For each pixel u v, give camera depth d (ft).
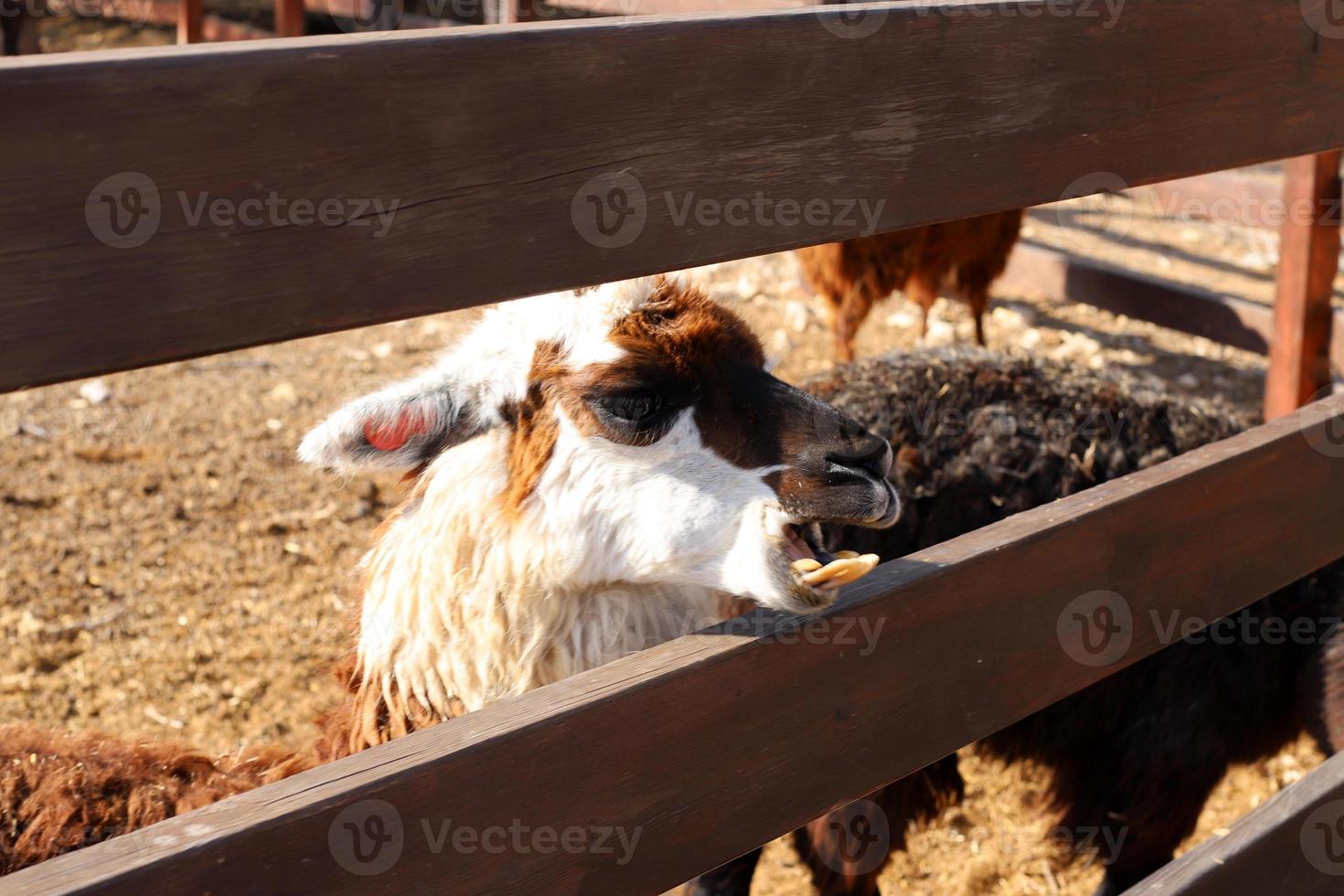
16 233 3.54
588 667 7.93
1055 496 11.02
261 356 23.72
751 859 11.06
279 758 8.16
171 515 17.67
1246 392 24.40
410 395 7.50
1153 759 10.98
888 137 5.46
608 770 4.99
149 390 21.70
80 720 13.66
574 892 5.02
